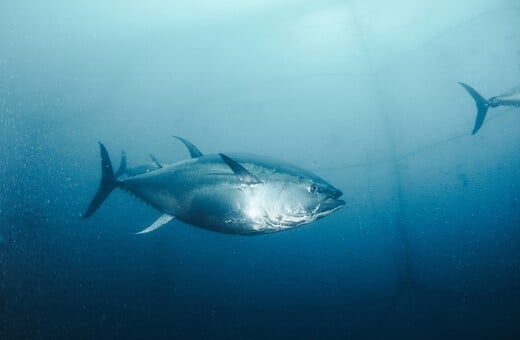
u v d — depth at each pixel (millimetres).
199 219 2270
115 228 11961
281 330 6352
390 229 9422
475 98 5027
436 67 9156
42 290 7160
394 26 9359
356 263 8594
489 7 8609
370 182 9938
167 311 6863
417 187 9656
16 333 5730
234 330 6367
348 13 9547
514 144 9211
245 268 8602
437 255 8047
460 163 9445
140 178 2486
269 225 2141
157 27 10703
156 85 11250
